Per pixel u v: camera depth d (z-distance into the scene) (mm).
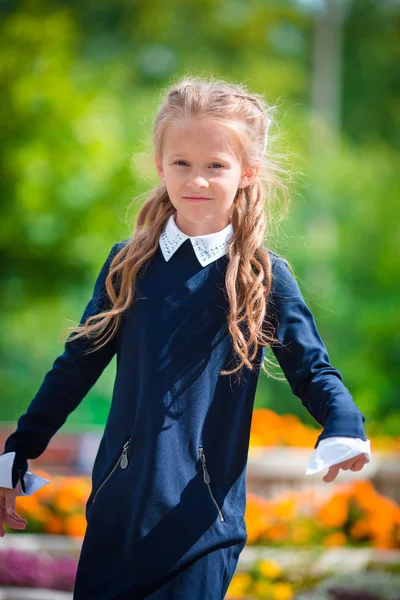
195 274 5793
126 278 5906
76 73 31562
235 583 10852
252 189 5996
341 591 10633
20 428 6016
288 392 30406
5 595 10359
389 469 14438
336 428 5121
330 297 32562
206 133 5656
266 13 41375
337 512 12633
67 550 11625
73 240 27250
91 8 40844
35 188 26672
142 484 5508
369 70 44062
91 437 17109
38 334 30156
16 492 5988
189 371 5625
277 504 12805
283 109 36688
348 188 34750
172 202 5812
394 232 34156
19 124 27109
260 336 5656
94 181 27172
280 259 5934
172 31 40531
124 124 30766
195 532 5434
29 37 28016
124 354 5848
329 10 40875
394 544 12742
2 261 28188
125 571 5484
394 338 30547
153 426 5559
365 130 42906
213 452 5590
